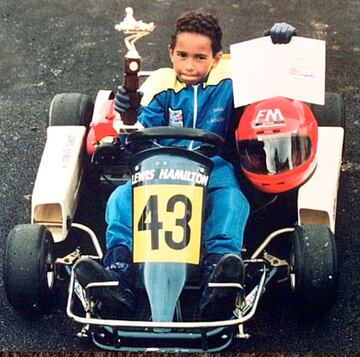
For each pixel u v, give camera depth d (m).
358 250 3.24
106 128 3.06
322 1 4.75
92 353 2.85
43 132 3.88
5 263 2.78
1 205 3.48
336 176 3.03
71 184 3.07
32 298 2.80
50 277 2.88
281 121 2.79
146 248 2.60
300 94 2.87
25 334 2.92
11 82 4.20
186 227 2.62
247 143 2.80
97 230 3.32
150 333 2.67
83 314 2.96
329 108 3.38
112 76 4.23
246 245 3.22
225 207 2.80
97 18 4.67
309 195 2.95
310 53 2.92
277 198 3.33
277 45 2.92
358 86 4.12
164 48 4.40
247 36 4.46
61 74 4.25
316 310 2.91
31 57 4.38
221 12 4.66
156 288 2.56
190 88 2.96
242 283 2.53
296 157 2.78
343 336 2.89
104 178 3.17
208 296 2.53
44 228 2.86
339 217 3.38
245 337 2.69
